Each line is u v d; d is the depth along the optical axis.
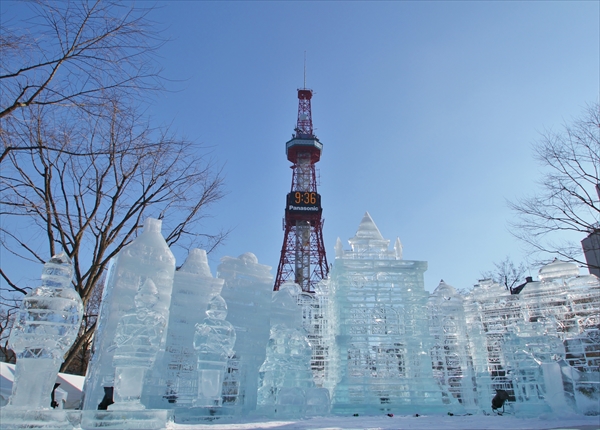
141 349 12.04
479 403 22.48
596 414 17.22
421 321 22.44
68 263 10.97
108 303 14.52
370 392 20.88
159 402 15.07
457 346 23.45
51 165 23.45
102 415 10.95
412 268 23.50
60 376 19.33
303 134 101.94
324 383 25.52
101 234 25.75
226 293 17.75
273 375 18.72
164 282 15.20
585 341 20.02
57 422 9.62
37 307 10.10
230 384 16.69
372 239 26.89
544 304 23.25
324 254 83.50
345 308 22.53
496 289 25.52
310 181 97.88
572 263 24.45
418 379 21.36
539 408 17.86
